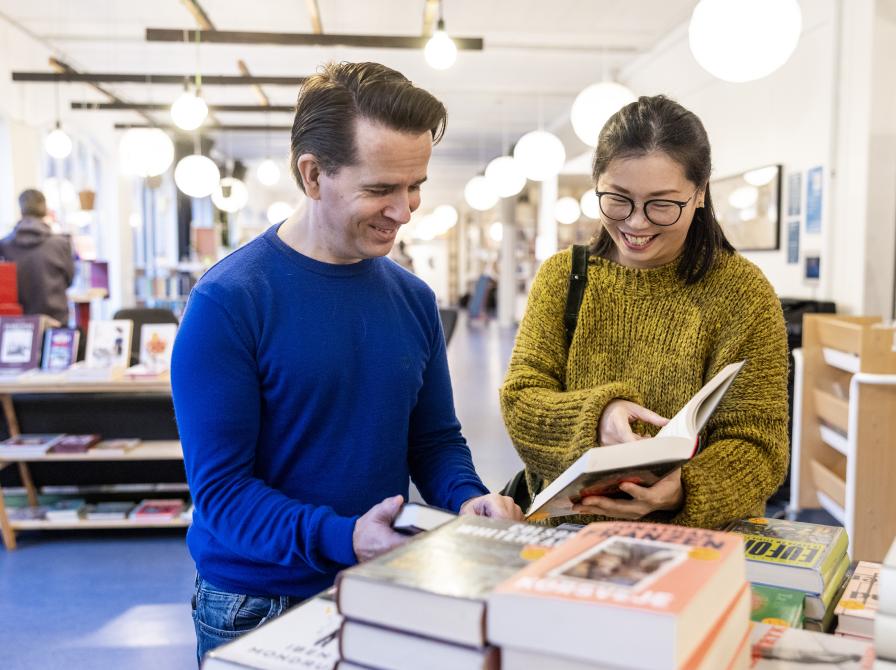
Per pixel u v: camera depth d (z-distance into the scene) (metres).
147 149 5.51
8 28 7.79
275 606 1.26
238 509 1.15
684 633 0.61
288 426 1.25
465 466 1.42
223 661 0.84
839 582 1.16
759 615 0.99
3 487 4.53
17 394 4.47
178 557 4.03
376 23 7.78
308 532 1.09
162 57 9.11
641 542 0.77
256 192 22.17
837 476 4.04
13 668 2.89
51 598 3.51
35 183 8.62
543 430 1.28
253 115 12.64
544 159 5.98
